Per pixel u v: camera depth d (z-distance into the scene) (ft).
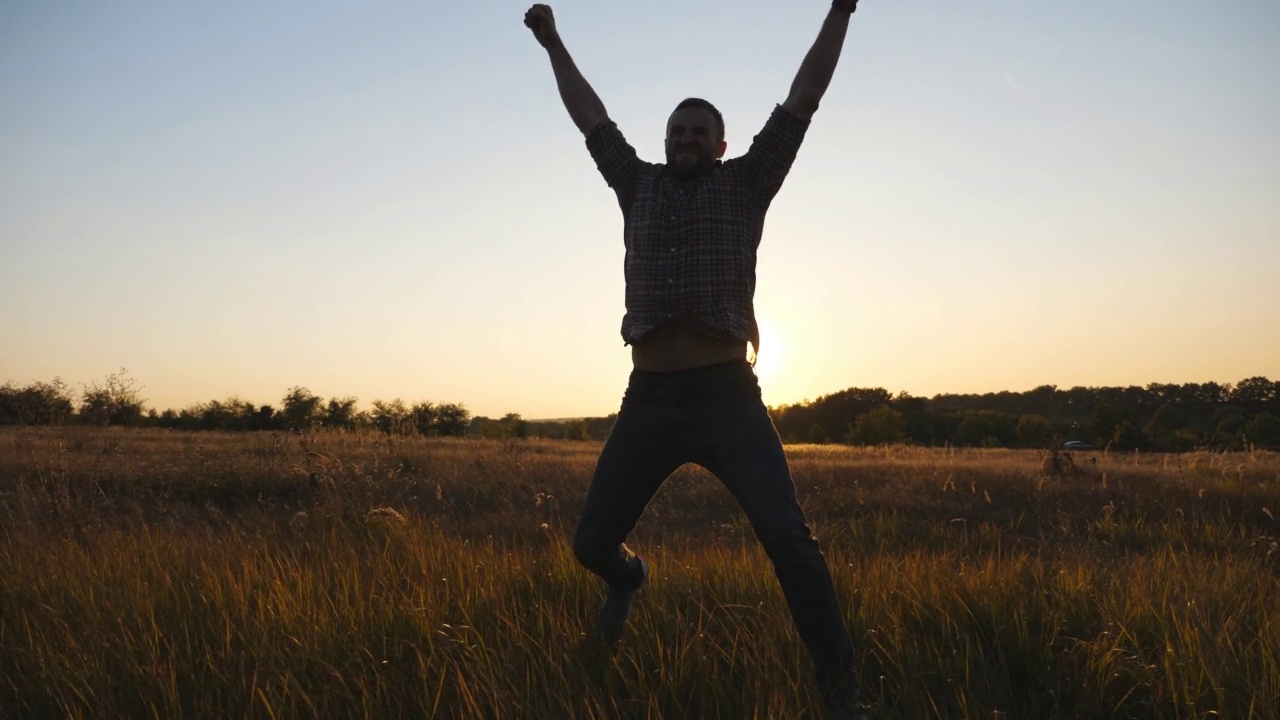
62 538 17.53
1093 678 9.21
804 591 8.61
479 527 25.53
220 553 15.16
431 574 13.24
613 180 10.25
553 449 72.43
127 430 74.28
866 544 23.58
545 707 8.35
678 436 9.39
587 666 9.59
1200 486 35.73
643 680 8.99
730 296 9.30
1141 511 30.89
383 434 51.47
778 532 8.61
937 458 63.05
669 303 9.28
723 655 9.60
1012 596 11.41
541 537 23.34
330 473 28.55
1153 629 10.46
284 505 28.43
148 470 33.50
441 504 29.53
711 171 9.77
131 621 10.76
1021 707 9.02
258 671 8.96
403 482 32.73
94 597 11.92
